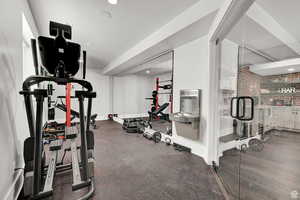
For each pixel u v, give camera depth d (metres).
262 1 1.68
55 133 3.67
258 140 2.50
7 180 1.31
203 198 1.54
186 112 3.06
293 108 2.37
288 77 2.40
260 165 2.22
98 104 6.96
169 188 1.71
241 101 2.23
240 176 1.97
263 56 2.49
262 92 2.50
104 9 2.24
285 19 2.02
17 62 1.70
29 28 2.34
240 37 2.15
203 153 2.62
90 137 1.95
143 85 7.61
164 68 5.54
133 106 7.62
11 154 1.43
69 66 1.51
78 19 2.54
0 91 1.22
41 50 1.38
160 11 2.28
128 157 2.62
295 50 2.31
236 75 2.35
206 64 2.58
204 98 2.65
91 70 6.80
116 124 5.89
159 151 2.94
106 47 4.04
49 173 1.61
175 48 3.34
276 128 2.55
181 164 2.34
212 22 2.07
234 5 1.42
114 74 7.09
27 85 1.37
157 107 6.04
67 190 1.66
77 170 1.66
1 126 1.22
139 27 2.83
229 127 2.44
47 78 1.40
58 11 2.31
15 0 1.64
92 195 1.56
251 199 1.56
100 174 2.01
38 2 2.11
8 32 1.42
